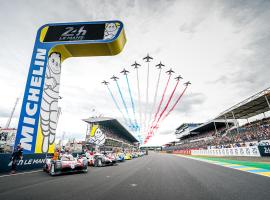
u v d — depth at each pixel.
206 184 5.28
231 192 4.30
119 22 12.97
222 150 21.16
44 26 13.00
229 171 8.34
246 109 28.92
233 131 33.50
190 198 3.84
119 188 4.84
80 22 13.12
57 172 7.33
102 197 3.97
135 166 11.42
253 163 11.19
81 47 12.96
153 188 4.81
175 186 5.04
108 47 13.05
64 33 12.77
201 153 28.39
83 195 4.14
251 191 4.37
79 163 8.05
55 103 12.37
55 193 4.35
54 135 12.03
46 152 11.17
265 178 6.24
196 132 62.78
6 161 8.40
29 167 9.48
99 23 13.07
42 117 11.16
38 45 12.34
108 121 41.62
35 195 4.18
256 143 21.20
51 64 12.38
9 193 4.38
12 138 27.73
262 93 20.97
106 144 41.72
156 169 9.45
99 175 7.36
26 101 10.84
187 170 8.88
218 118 35.97
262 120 29.91
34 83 11.30
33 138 10.46
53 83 12.38
